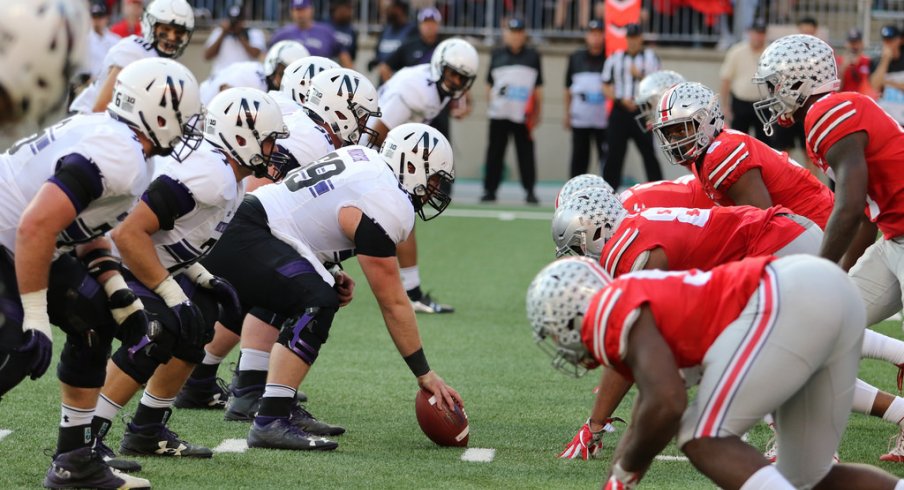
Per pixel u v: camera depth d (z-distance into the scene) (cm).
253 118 1402
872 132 1469
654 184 1731
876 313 1606
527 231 4016
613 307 1025
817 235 1484
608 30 4291
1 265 1234
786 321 1029
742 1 5169
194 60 5225
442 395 1559
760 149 1617
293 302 1559
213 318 1443
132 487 1330
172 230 1375
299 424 1625
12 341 1219
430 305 2667
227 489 1345
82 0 1155
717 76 5166
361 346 2280
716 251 1438
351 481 1386
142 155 1233
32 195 1227
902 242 1535
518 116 4550
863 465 1130
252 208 1592
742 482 1015
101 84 2412
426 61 4041
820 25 5184
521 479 1403
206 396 1780
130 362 1398
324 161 1592
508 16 5303
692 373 1116
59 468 1320
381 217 1520
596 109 4375
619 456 1090
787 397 1043
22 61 1095
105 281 1288
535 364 2142
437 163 1571
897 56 4275
